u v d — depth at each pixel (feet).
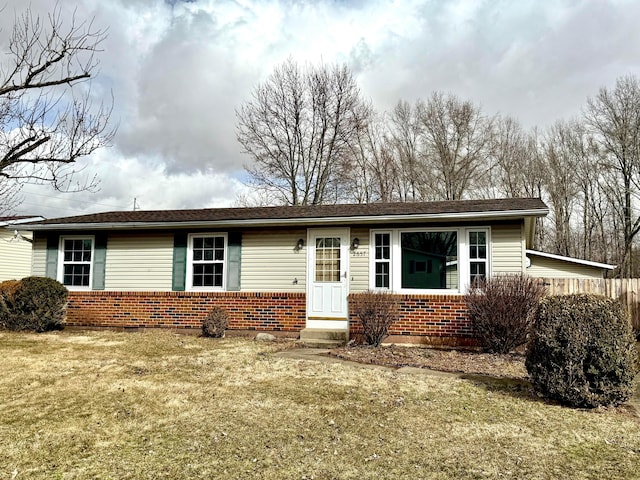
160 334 34.78
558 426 15.31
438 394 18.92
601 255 82.84
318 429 14.79
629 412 17.01
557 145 86.38
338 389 19.56
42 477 11.27
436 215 30.83
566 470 11.92
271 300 34.91
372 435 14.29
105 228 37.29
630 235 77.10
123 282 37.88
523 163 88.28
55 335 34.09
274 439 13.91
